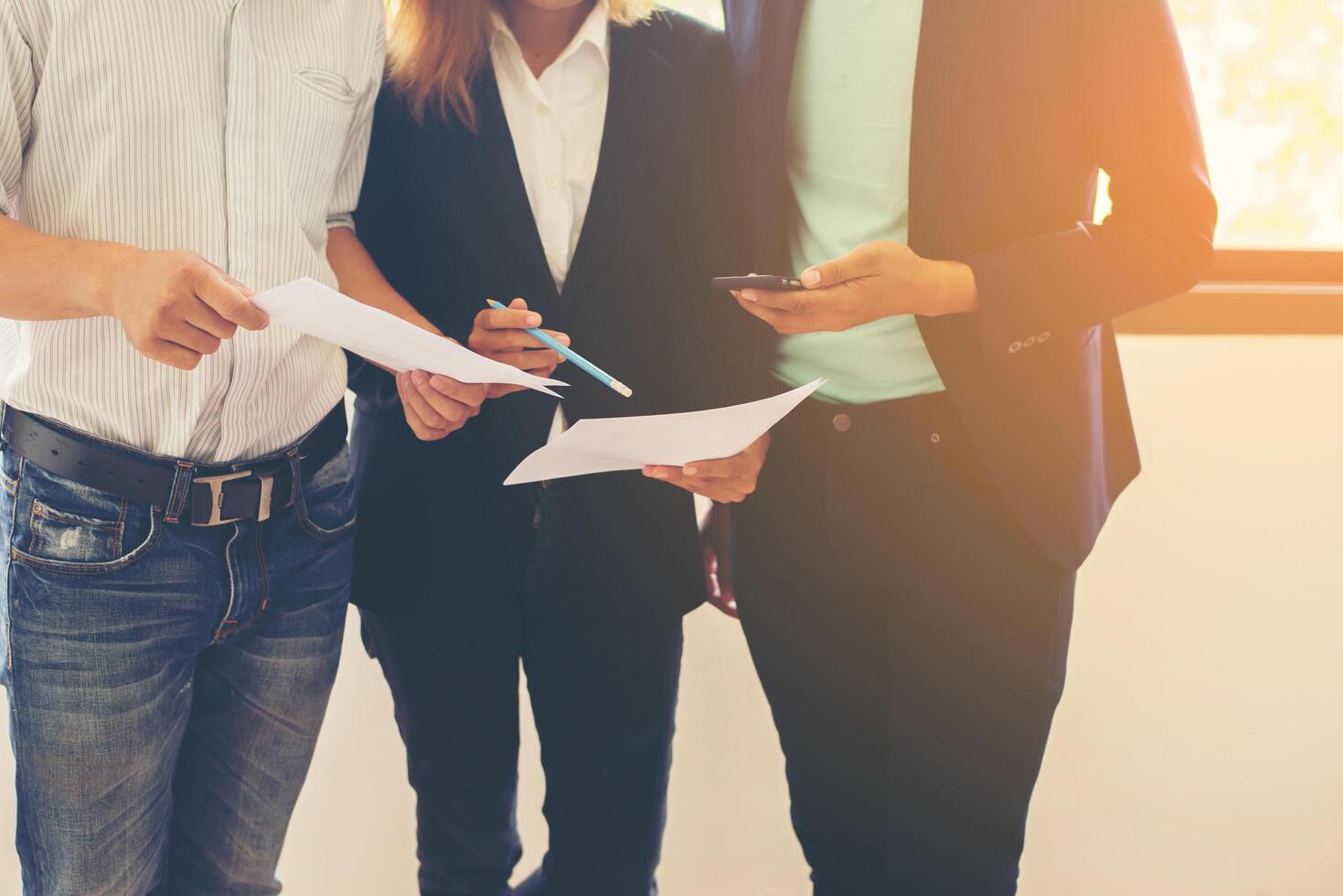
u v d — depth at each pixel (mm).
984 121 1153
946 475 1257
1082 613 2158
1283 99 2215
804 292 1071
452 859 1521
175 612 1092
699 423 1019
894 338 1252
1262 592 2189
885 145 1210
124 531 1054
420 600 1379
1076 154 1190
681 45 1301
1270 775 2158
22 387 1032
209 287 905
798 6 1229
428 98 1244
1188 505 2186
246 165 1061
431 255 1297
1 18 948
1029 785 1350
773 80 1248
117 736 1081
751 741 2020
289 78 1089
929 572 1281
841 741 1445
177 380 1048
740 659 2006
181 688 1139
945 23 1143
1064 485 1237
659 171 1269
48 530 1040
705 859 2000
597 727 1446
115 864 1123
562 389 1322
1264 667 2184
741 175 1312
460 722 1437
